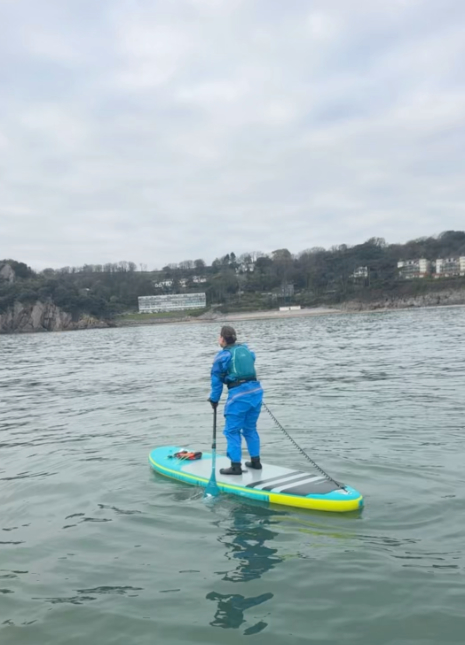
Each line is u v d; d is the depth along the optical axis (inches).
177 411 445.4
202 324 4712.1
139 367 904.9
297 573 165.8
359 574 163.8
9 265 5738.2
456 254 6889.8
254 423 263.3
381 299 5649.6
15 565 179.3
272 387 562.3
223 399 504.4
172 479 262.1
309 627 138.9
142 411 454.9
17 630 143.4
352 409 419.5
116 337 2753.4
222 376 254.1
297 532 195.3
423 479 246.4
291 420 386.6
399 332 1571.1
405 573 163.5
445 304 5354.3
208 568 171.3
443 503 216.2
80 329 5036.9
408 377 588.7
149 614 147.8
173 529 202.4
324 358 882.1
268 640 134.3
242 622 142.3
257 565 172.1
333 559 173.8
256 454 262.5
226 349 257.6
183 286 7111.2
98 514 220.8
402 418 378.3
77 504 233.9
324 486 231.5
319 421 379.6
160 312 6181.1
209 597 154.7
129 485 255.6
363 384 550.9
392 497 225.1
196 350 1341.0
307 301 6082.7
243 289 6914.4
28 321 4798.2
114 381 700.7
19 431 402.3
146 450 319.9
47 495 247.9
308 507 219.1
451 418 371.6
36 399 572.4
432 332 1472.7
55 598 158.2
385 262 6688.0
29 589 163.6
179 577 166.6
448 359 761.6
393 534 190.7
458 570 164.1
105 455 313.3
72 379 757.3
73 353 1457.9
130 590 160.6
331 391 514.9
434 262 6515.8
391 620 140.6
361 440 321.4
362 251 7101.4
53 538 199.2
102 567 175.2
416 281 5816.9
